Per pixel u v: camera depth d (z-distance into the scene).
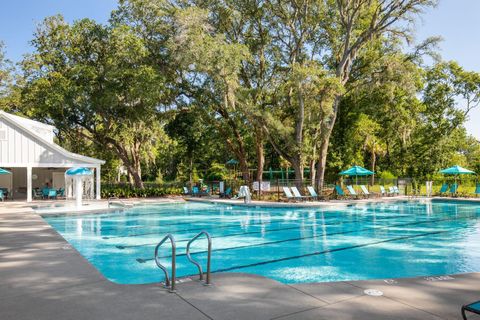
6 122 24.64
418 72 27.09
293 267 8.39
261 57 30.30
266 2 28.39
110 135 32.47
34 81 28.84
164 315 4.36
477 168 41.81
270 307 4.64
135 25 28.88
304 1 27.69
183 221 16.28
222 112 31.66
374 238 11.97
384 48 30.39
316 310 4.55
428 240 11.63
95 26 29.05
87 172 19.69
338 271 8.03
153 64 28.94
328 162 34.66
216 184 33.09
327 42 30.92
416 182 31.14
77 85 28.30
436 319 4.27
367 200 24.70
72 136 34.75
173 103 31.11
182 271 7.95
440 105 37.47
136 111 29.48
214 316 4.34
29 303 4.78
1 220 13.93
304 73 23.16
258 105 27.08
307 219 16.92
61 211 17.70
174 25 26.88
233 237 12.21
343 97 31.14
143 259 9.07
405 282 5.82
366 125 33.31
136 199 27.61
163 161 55.47
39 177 32.53
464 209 21.39
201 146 40.19
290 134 27.36
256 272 8.00
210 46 24.36
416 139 38.62
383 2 26.69
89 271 6.38
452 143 38.88
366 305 4.73
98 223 15.63
